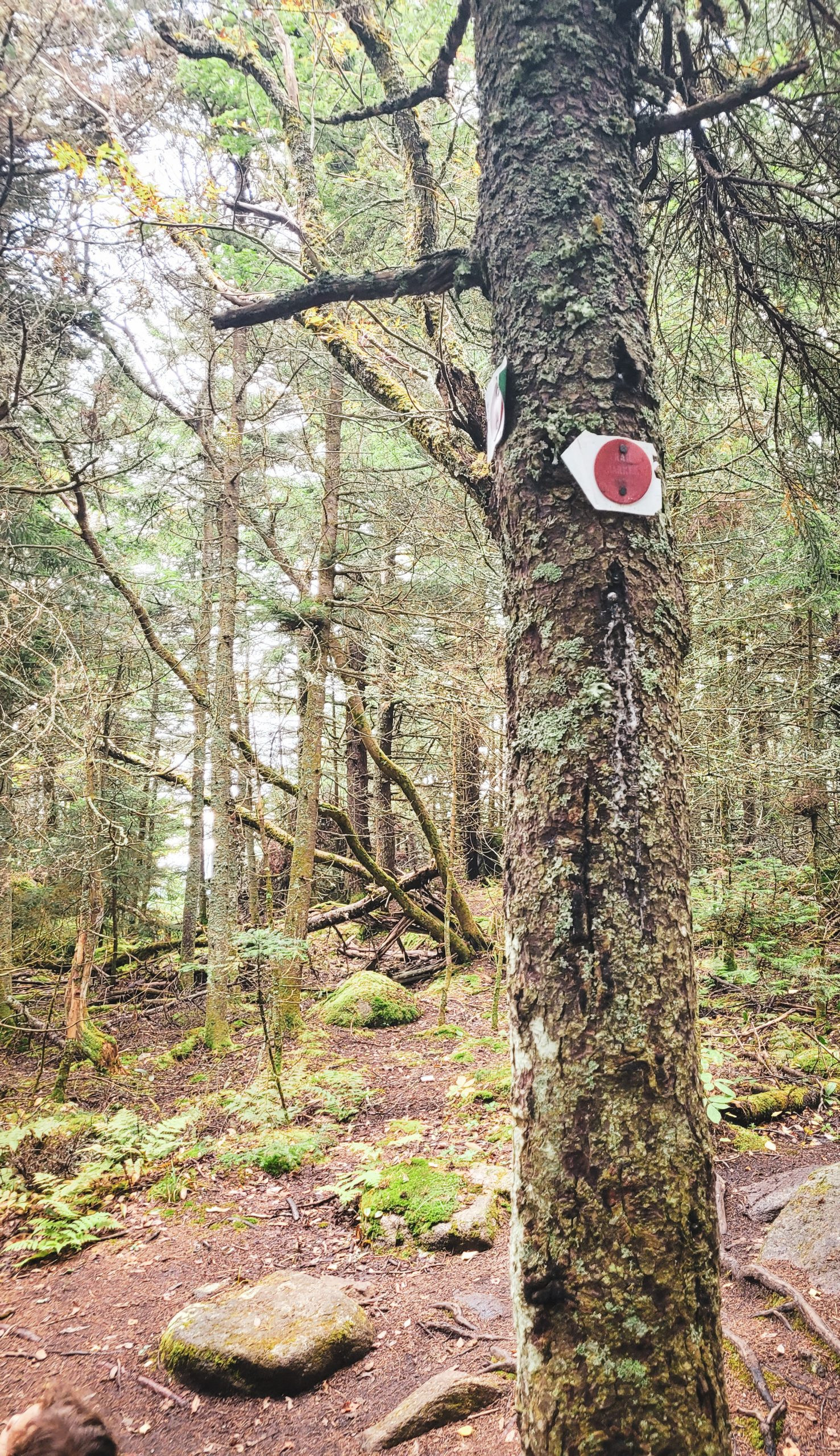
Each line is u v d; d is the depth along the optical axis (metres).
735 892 7.00
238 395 7.84
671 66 2.48
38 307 5.24
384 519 8.01
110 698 7.67
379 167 5.84
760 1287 3.05
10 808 7.54
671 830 1.70
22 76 3.75
